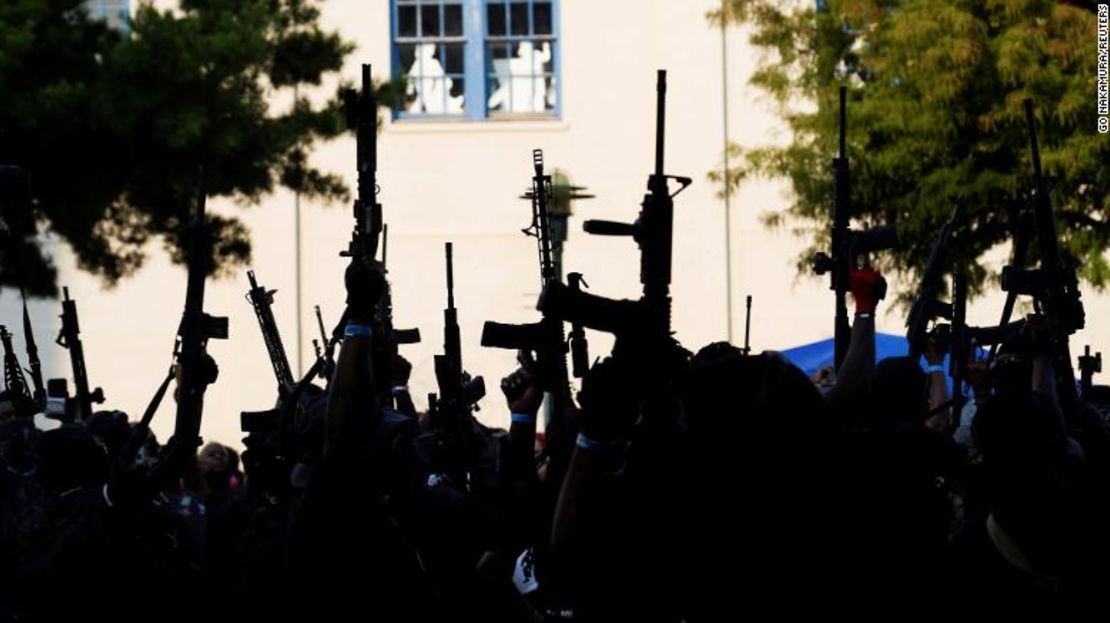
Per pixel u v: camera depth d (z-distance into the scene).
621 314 7.37
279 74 25.12
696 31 35.38
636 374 7.25
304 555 8.96
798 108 31.64
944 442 8.00
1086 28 24.02
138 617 10.37
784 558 7.28
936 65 24.19
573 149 35.66
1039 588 8.08
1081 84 24.05
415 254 35.59
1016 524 8.02
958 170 24.69
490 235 35.59
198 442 10.39
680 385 7.43
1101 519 7.98
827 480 7.39
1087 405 12.11
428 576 9.41
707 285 35.34
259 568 10.34
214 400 34.69
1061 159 23.81
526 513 9.27
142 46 22.92
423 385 29.66
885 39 25.19
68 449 10.77
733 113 35.31
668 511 7.35
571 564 7.47
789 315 35.38
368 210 9.25
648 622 7.41
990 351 12.08
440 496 9.86
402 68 35.56
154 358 34.56
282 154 24.86
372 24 35.41
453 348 11.72
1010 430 8.01
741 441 7.33
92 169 23.77
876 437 7.85
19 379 15.17
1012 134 24.45
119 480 10.29
